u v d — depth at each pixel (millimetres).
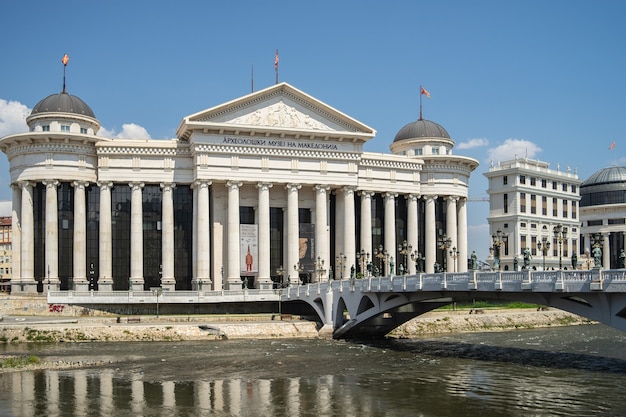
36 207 108438
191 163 111625
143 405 46094
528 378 54625
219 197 113125
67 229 108438
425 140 130750
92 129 113750
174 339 82375
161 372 58469
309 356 68062
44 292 103875
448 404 45656
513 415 42625
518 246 137000
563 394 48188
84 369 59875
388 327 83438
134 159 109312
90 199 110000
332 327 85062
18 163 107438
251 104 112438
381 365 62094
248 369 60031
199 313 101062
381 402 46531
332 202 122188
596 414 42562
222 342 80500
